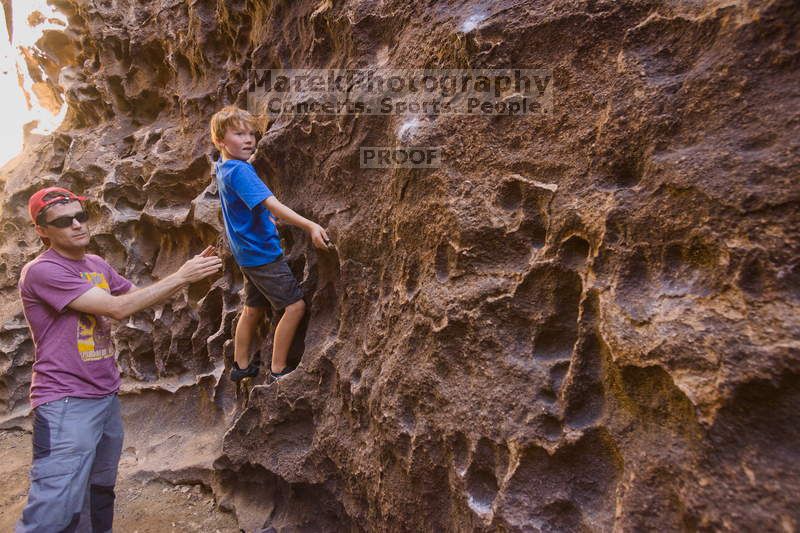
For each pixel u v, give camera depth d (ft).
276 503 9.33
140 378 13.41
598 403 5.03
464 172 6.36
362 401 7.42
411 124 6.93
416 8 7.50
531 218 5.74
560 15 5.72
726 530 3.80
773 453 3.79
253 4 11.29
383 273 7.59
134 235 14.37
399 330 6.98
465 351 6.04
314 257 8.87
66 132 17.67
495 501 5.36
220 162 8.38
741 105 4.36
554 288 5.44
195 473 10.71
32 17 19.39
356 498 7.68
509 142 6.05
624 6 5.34
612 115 5.13
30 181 18.67
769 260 3.94
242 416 9.37
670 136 4.74
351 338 8.09
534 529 5.07
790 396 3.76
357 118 8.00
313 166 8.96
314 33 9.12
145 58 15.39
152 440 12.19
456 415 5.96
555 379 5.32
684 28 4.88
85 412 6.83
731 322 4.03
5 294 18.01
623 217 4.83
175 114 14.96
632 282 4.77
